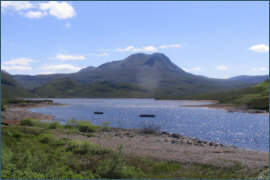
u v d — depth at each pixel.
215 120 74.25
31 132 34.28
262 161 22.69
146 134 42.69
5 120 59.25
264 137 43.91
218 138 42.88
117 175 19.06
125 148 27.22
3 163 18.17
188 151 26.86
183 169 20.59
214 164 21.45
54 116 79.81
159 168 20.83
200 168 20.77
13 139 28.31
